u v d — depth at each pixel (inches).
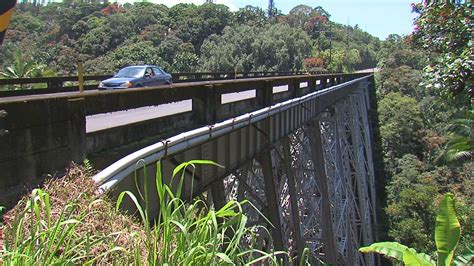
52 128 197.0
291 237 687.7
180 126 321.4
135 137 269.3
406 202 1286.9
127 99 249.4
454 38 366.3
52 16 3590.1
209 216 124.6
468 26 358.6
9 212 158.7
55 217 148.3
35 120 187.3
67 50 2849.4
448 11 369.1
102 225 149.5
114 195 200.1
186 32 3978.8
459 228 180.4
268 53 3846.0
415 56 3267.7
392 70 3120.1
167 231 119.0
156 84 816.3
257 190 585.6
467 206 1031.6
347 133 1567.4
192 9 4202.8
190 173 303.1
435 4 381.4
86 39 3056.1
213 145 346.0
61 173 197.5
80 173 195.5
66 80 800.9
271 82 505.4
